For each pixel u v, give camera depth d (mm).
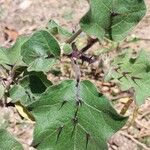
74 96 458
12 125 1587
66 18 2172
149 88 523
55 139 455
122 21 488
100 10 478
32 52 516
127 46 1913
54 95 454
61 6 2221
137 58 538
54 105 455
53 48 515
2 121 1570
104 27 486
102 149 451
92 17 477
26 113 621
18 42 605
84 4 2230
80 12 2203
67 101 458
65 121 457
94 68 1703
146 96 518
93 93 454
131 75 533
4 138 462
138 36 2035
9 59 599
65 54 526
